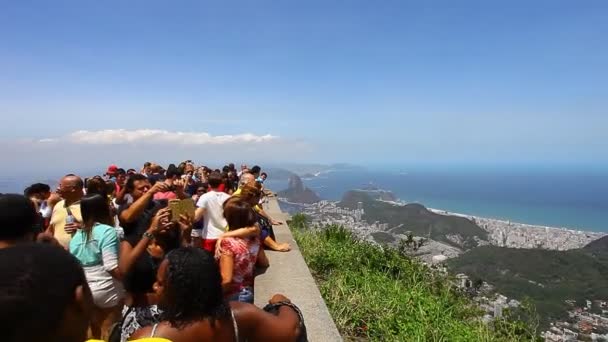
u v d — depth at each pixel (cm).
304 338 234
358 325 518
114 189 711
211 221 564
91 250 351
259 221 699
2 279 104
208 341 187
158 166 975
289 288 567
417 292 632
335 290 610
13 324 101
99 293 348
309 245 904
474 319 601
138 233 342
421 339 472
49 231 471
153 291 255
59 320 110
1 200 267
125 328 246
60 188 468
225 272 339
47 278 109
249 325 204
